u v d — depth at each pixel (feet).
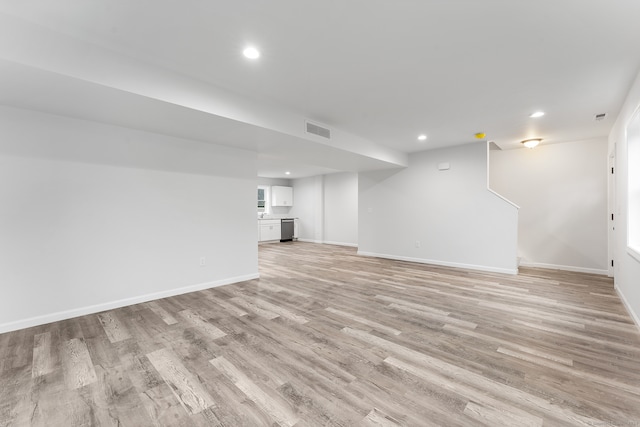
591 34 6.72
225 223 14.23
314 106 11.43
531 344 7.84
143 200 11.53
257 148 14.70
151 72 8.08
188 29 6.57
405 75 8.82
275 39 6.99
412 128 14.40
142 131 11.46
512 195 19.26
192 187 13.01
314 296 12.22
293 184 36.11
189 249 12.94
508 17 6.18
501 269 16.79
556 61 7.97
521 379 6.23
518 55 7.68
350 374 6.43
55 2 5.64
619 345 7.75
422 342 7.97
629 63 8.01
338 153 15.89
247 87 9.66
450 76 8.87
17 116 8.90
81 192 10.07
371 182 22.75
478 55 7.70
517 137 16.19
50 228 9.48
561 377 6.30
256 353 7.36
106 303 10.59
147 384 6.07
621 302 11.34
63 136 9.69
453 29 6.61
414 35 6.84
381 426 4.90
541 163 18.31
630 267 10.05
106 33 6.70
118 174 10.87
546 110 11.75
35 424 4.97
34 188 9.20
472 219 17.76
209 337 8.27
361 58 7.87
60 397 5.65
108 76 7.34
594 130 14.75
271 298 11.96
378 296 12.19
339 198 31.09
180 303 11.35
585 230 17.02
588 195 16.93
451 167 18.54
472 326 9.04
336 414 5.18
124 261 11.04
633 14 5.99
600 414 5.14
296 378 6.28
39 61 6.38
